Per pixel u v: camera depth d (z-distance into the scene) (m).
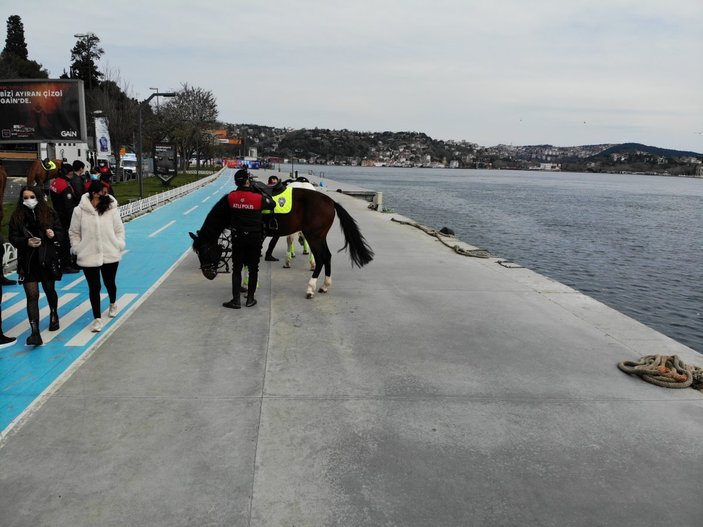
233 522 2.95
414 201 56.91
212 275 7.15
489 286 8.70
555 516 3.09
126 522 2.93
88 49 70.75
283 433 3.90
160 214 18.97
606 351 5.79
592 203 68.38
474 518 3.05
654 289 19.08
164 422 4.01
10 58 61.91
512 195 79.75
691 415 4.37
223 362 5.18
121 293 7.70
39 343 5.49
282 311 6.96
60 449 3.62
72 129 18.38
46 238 5.57
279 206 7.27
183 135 56.34
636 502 3.23
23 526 2.88
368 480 3.37
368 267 10.11
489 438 3.92
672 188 154.25
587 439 3.95
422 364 5.28
